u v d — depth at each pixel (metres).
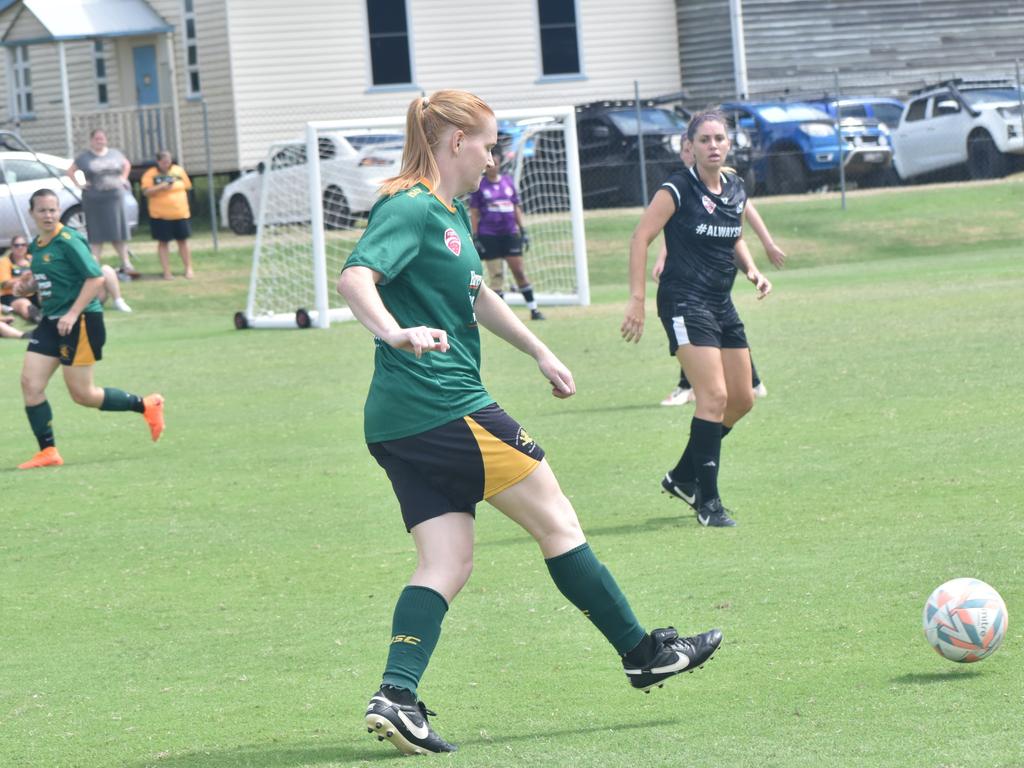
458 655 22.06
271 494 36.84
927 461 35.12
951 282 80.88
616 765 16.20
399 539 31.20
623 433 42.94
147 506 36.00
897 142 124.31
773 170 119.81
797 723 17.47
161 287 97.69
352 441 44.62
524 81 137.25
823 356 55.41
